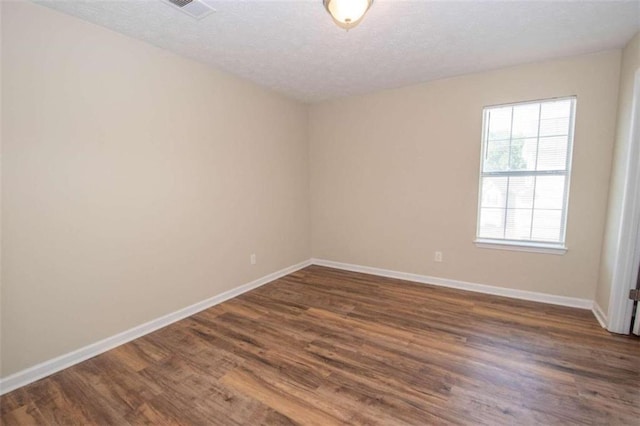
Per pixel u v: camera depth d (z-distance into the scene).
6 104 1.87
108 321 2.41
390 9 2.06
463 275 3.64
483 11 2.09
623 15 2.14
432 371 2.07
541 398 1.80
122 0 1.93
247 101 3.56
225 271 3.40
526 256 3.27
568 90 2.94
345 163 4.38
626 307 2.48
